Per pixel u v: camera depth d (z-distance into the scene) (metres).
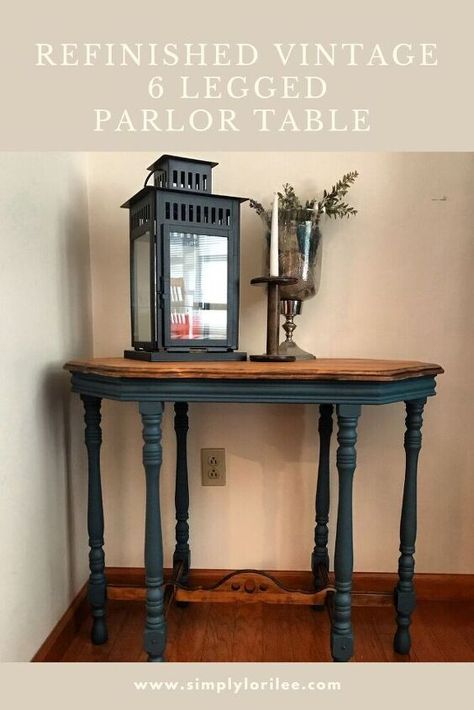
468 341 1.25
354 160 1.24
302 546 1.33
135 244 1.10
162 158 1.02
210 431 1.32
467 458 1.28
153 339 1.00
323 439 1.23
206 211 1.02
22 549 0.92
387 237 1.25
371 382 0.85
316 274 1.16
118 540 1.35
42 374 1.02
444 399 1.27
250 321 1.28
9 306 0.88
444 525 1.30
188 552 1.30
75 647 1.11
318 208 1.16
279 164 1.25
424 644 1.13
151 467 0.89
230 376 0.85
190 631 1.18
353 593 1.10
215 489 1.33
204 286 1.04
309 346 1.28
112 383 0.89
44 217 1.03
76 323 1.21
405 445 1.07
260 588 1.05
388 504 1.31
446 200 1.23
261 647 1.12
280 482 1.32
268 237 1.16
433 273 1.25
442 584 1.31
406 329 1.26
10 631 0.87
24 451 0.93
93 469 1.08
